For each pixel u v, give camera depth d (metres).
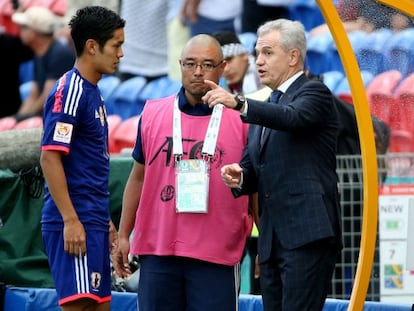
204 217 21.73
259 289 27.16
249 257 27.75
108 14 21.52
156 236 21.97
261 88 29.19
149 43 41.53
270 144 20.47
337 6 19.84
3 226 25.67
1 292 25.38
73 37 21.61
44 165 21.12
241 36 39.56
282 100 20.45
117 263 23.08
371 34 20.02
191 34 41.00
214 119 21.91
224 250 21.78
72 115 21.12
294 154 20.25
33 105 41.62
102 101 21.89
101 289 21.66
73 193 21.41
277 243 20.47
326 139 20.38
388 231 25.34
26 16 41.56
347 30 20.08
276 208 20.36
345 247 26.53
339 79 37.66
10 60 42.16
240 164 21.12
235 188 20.92
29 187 25.80
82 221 21.38
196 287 21.89
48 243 21.61
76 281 21.31
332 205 20.38
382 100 20.89
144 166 22.66
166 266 21.98
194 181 21.66
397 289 25.45
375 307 24.14
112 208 26.56
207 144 21.77
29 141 25.84
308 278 20.06
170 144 21.94
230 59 28.64
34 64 41.81
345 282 26.41
